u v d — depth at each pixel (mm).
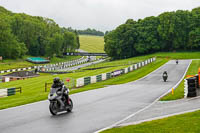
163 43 129625
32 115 14852
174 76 45125
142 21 136125
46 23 192750
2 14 165375
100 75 43156
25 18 173500
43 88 40188
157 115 13617
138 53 134875
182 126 10484
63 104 14844
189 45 124938
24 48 144000
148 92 25328
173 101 18516
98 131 10695
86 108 16859
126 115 14195
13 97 27750
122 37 130375
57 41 155125
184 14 127062
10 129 11547
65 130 11164
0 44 130750
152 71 55312
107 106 17469
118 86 33219
